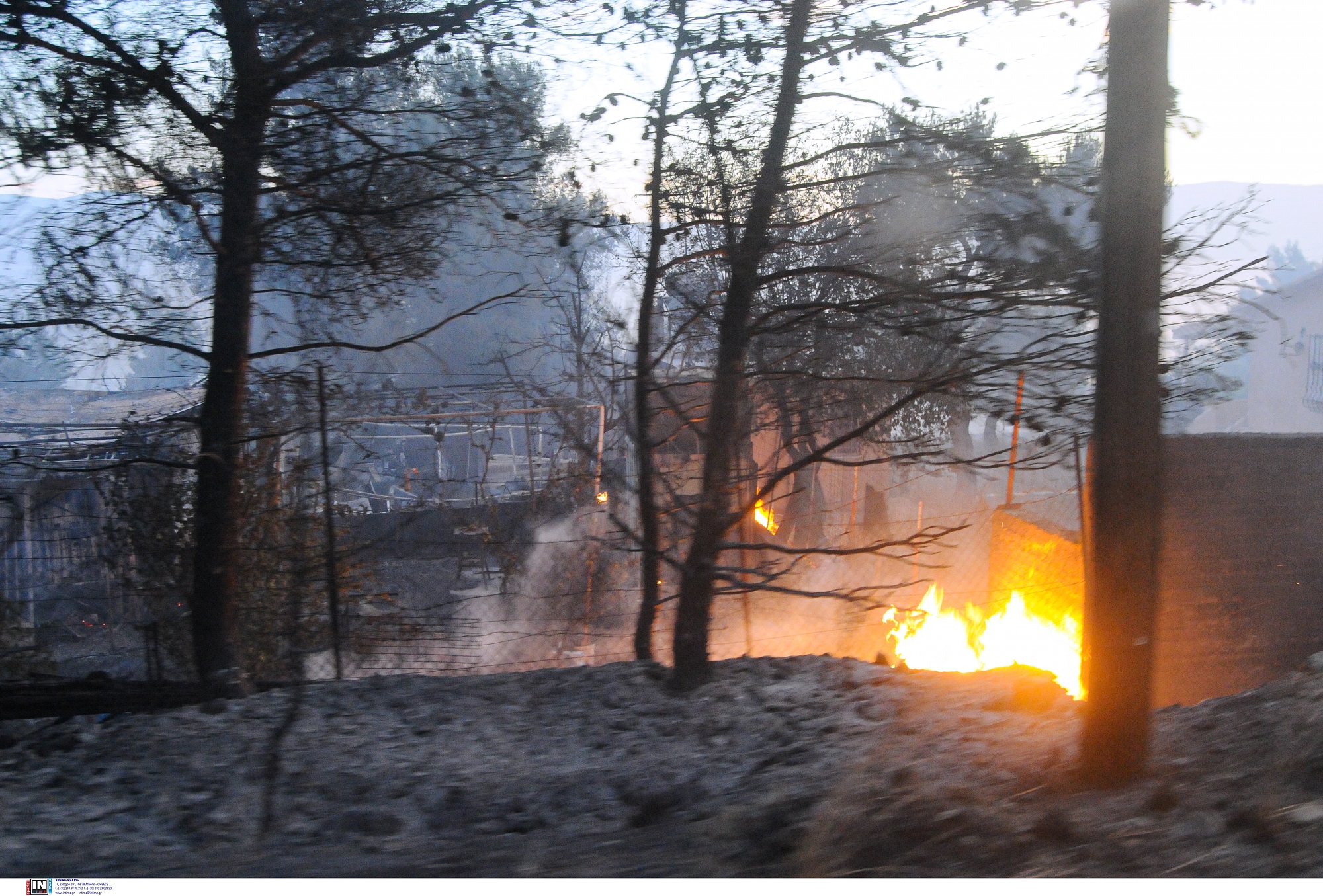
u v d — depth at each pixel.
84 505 12.16
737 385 7.31
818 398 7.52
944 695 6.93
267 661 9.08
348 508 10.09
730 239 7.23
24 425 15.01
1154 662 4.12
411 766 5.98
